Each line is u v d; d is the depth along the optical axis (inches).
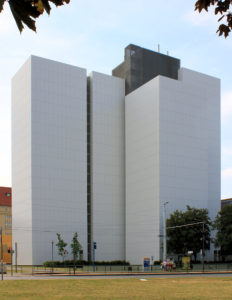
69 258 2955.2
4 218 4825.3
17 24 133.3
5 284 1204.5
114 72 3617.1
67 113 3134.8
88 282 1289.4
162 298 812.0
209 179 3307.1
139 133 3107.8
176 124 2970.0
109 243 3166.8
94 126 3262.8
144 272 2132.1
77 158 3120.1
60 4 137.5
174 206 2856.8
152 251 2807.6
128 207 3154.5
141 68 3380.9
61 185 3016.7
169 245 2588.6
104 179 3240.7
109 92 3363.7
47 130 3029.0
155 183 2856.8
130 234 3093.0
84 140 3176.7
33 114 2992.1
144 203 2957.7
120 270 2353.6
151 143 2947.8
